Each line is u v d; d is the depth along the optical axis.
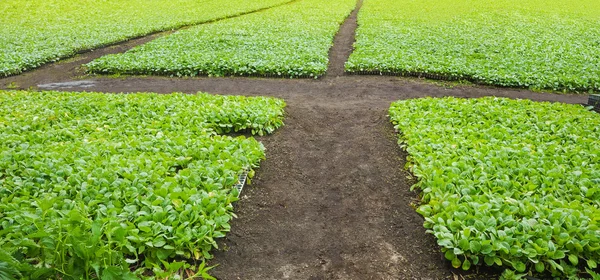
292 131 10.91
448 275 5.65
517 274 5.39
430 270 5.77
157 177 7.05
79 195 6.37
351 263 5.95
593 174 7.39
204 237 5.79
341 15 30.42
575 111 11.12
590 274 5.43
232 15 31.22
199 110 10.71
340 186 8.15
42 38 23.14
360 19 28.70
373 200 7.61
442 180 7.12
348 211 7.28
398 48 19.77
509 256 5.47
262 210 7.21
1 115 10.52
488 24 27.17
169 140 8.62
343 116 12.14
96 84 16.06
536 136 9.21
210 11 33.00
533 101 12.88
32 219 5.40
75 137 9.02
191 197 6.43
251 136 10.20
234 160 8.02
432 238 6.40
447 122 10.21
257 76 16.62
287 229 6.73
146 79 16.56
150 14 32.00
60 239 4.54
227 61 17.12
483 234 5.68
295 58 17.69
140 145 8.45
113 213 5.95
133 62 17.56
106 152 8.09
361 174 8.59
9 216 5.76
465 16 30.53
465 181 7.12
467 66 16.73
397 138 10.18
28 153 7.75
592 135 9.27
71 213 5.16
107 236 5.06
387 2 38.62
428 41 21.55
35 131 9.34
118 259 4.94
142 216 5.88
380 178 8.40
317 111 12.54
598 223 5.98
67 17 30.66
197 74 16.89
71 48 20.78
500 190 6.91
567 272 5.37
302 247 6.30
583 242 5.54
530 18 29.69
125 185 6.70
